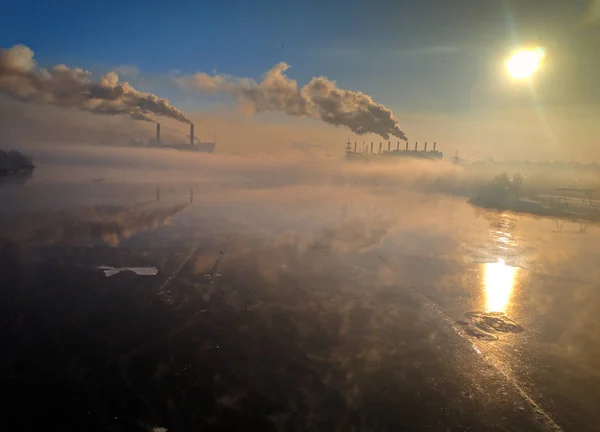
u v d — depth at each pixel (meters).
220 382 5.27
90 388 5.09
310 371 5.55
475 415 4.66
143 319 7.11
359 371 5.56
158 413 4.64
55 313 7.31
